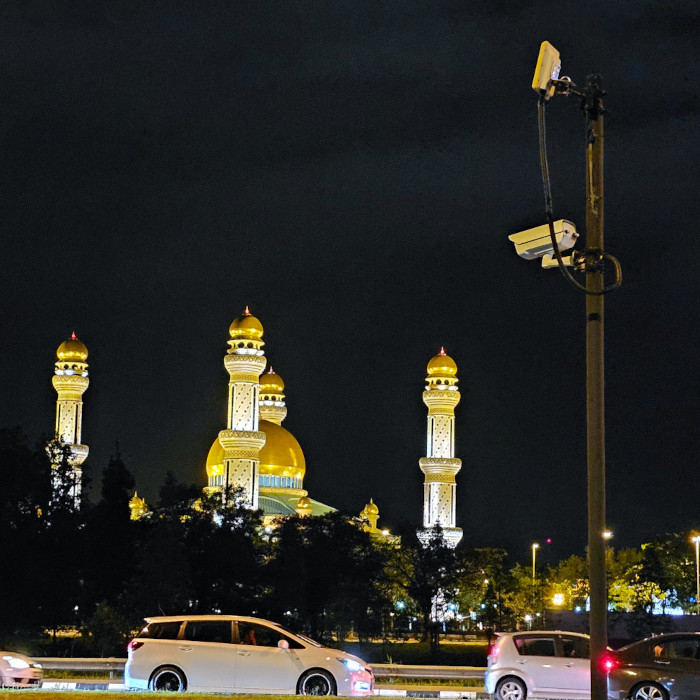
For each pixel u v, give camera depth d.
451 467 181.25
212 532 121.75
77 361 173.38
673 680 45.03
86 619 113.69
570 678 48.34
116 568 114.44
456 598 149.38
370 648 125.19
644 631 121.19
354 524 136.50
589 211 29.06
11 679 49.62
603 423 28.25
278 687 46.31
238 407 167.88
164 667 46.31
